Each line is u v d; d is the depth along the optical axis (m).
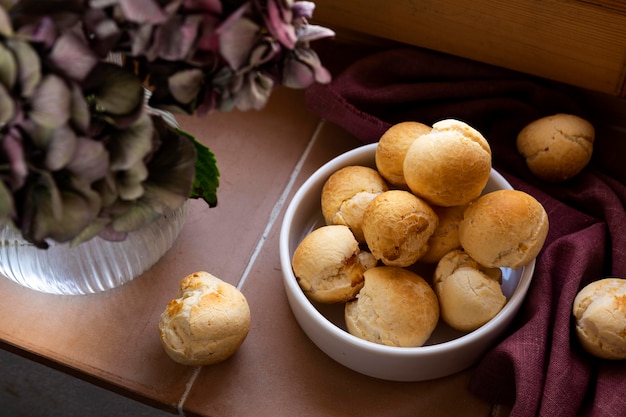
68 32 0.53
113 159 0.56
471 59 0.82
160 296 0.76
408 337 0.69
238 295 0.71
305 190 0.75
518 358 0.68
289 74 0.58
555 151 0.77
